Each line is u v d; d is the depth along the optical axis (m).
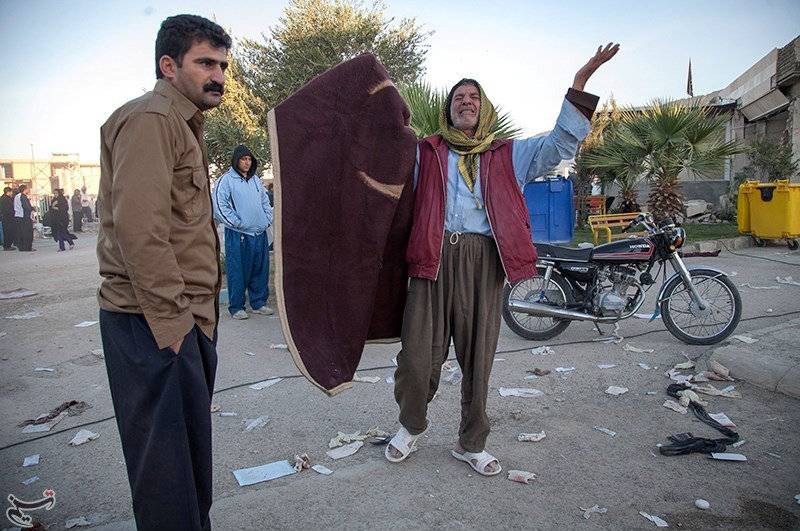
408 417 3.03
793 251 10.80
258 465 3.15
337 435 3.50
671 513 2.62
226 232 6.46
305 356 2.64
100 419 3.82
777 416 3.59
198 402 2.05
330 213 2.67
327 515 2.62
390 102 2.70
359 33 25.92
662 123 11.75
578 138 2.70
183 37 2.03
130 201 1.83
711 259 10.09
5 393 4.35
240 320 6.50
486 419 2.95
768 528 2.51
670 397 3.97
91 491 2.92
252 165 6.43
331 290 2.71
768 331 4.95
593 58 2.66
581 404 3.90
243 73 26.59
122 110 1.99
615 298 5.24
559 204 7.77
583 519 2.58
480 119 2.89
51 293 8.86
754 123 17.92
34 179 48.97
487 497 2.75
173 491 1.98
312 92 2.67
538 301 5.48
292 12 26.17
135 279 1.87
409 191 2.91
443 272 2.85
